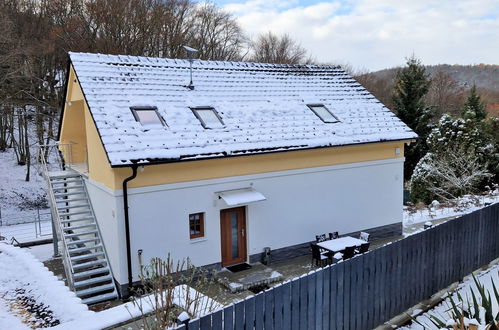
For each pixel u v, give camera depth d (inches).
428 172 1015.6
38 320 361.1
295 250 589.0
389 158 671.1
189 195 497.4
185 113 531.8
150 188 469.1
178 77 602.2
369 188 654.5
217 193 516.4
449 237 365.1
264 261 556.7
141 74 573.3
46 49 1123.3
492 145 1039.6
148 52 1432.1
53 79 1247.5
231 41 1875.0
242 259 557.0
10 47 1055.0
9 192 1162.6
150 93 542.6
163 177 477.4
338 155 615.5
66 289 413.7
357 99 729.0
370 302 293.7
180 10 1604.3
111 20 1312.7
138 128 477.1
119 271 460.1
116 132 459.8
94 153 518.9
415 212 828.0
